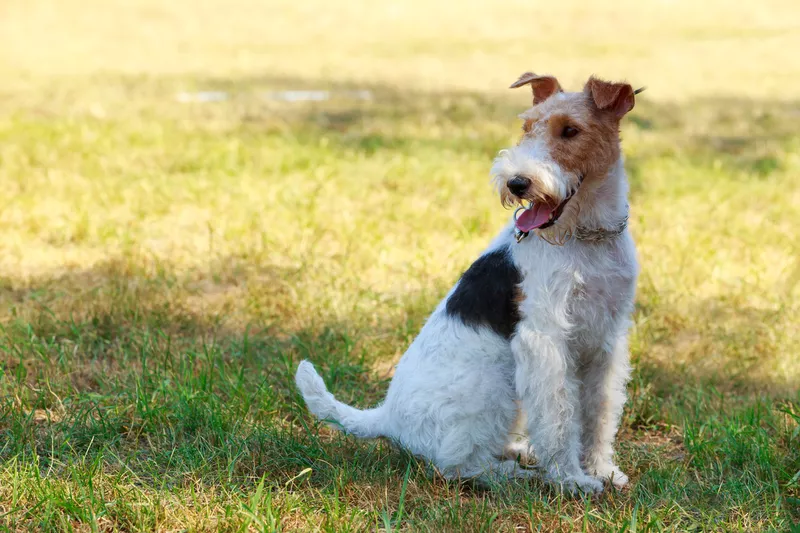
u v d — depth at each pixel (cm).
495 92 2255
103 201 1178
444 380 523
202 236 1068
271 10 3953
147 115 1802
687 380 727
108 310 812
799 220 1185
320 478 548
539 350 516
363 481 539
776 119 1911
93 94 2027
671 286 928
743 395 705
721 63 2736
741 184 1345
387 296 891
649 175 1386
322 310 845
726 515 507
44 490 501
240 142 1533
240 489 520
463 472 536
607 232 522
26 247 1009
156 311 816
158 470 550
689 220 1162
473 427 522
